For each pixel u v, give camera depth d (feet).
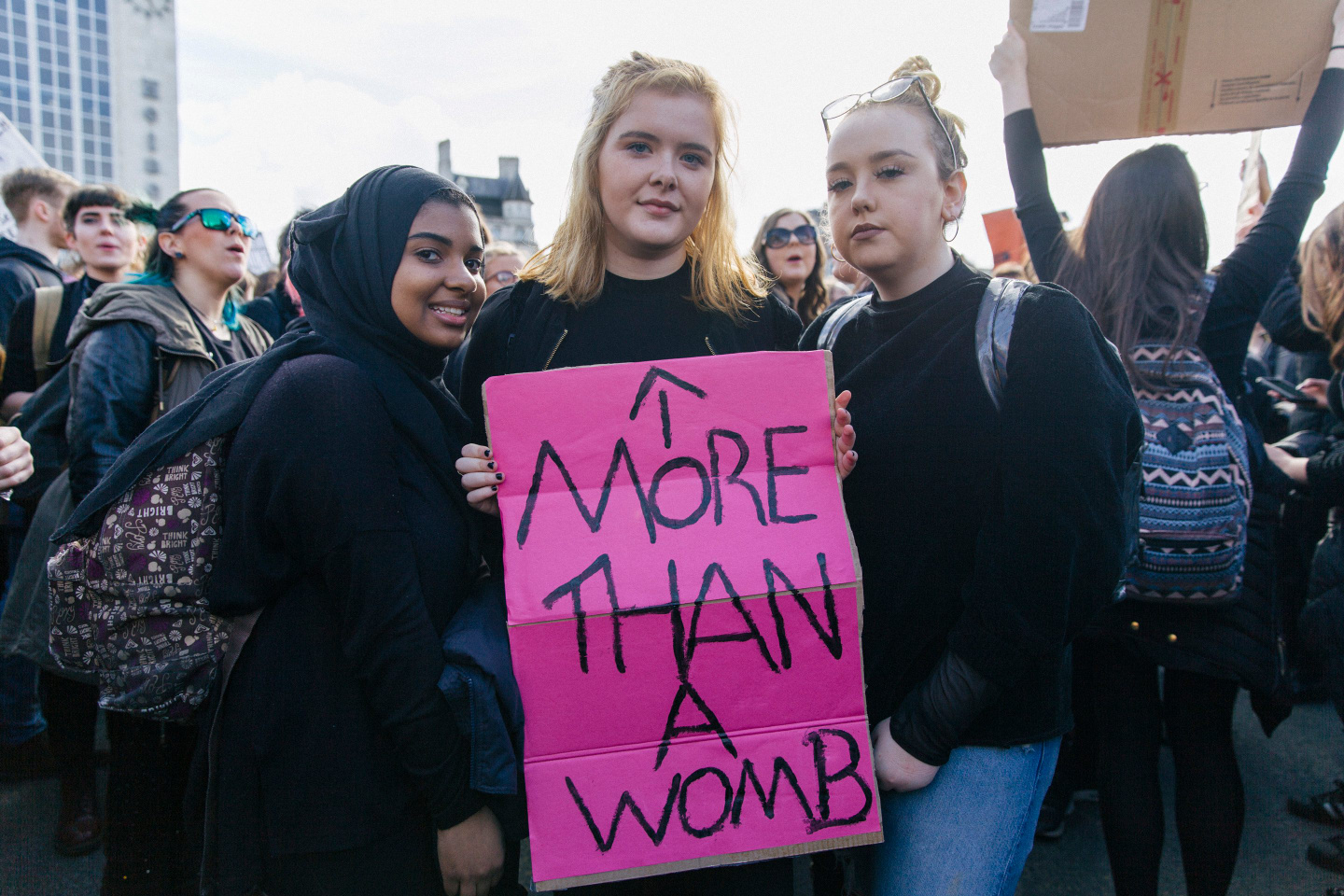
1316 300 7.47
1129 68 6.45
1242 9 6.15
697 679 3.95
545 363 4.83
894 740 4.11
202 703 3.94
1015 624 3.74
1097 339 4.10
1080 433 3.75
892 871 4.31
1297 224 5.81
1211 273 5.80
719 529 4.07
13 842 7.86
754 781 3.97
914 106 4.20
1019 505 3.76
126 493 3.91
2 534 7.97
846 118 4.35
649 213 4.59
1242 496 5.36
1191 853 5.72
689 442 4.16
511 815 4.07
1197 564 5.34
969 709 3.92
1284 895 7.13
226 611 3.81
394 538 3.72
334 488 3.63
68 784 7.59
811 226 11.78
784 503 4.15
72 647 4.04
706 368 4.19
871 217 4.22
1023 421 3.83
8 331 9.19
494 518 4.73
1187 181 5.71
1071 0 6.48
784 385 4.23
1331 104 5.90
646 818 3.89
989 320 4.05
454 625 4.09
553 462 4.09
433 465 4.16
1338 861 7.43
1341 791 8.30
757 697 3.99
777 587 3.99
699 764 3.94
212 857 3.92
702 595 3.94
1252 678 5.51
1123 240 5.74
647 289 4.97
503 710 3.97
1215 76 6.31
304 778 3.75
